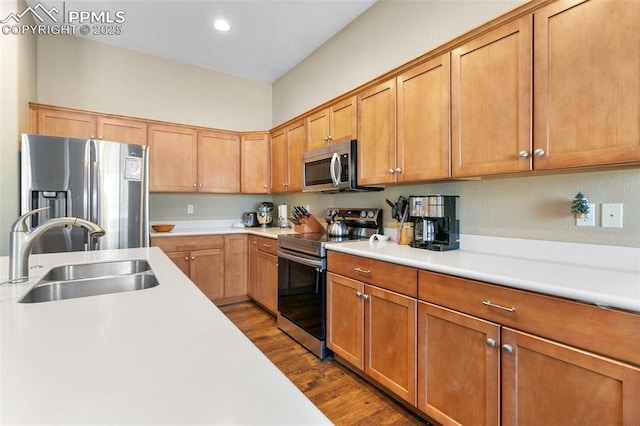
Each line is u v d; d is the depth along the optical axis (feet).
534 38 4.63
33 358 1.93
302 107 12.35
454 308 4.74
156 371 1.78
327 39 10.81
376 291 6.10
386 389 6.27
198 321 2.57
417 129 6.41
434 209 6.50
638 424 3.08
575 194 5.11
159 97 12.05
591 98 4.09
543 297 3.76
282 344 8.45
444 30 7.09
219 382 1.67
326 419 1.38
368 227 8.80
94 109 10.85
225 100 13.50
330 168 8.53
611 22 3.92
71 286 4.17
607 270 4.56
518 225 5.83
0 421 1.34
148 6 8.95
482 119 5.30
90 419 1.37
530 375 3.88
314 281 7.81
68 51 10.44
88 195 8.51
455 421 4.71
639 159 3.71
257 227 13.26
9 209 7.96
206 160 12.06
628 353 3.15
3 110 7.91
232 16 9.48
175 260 10.58
